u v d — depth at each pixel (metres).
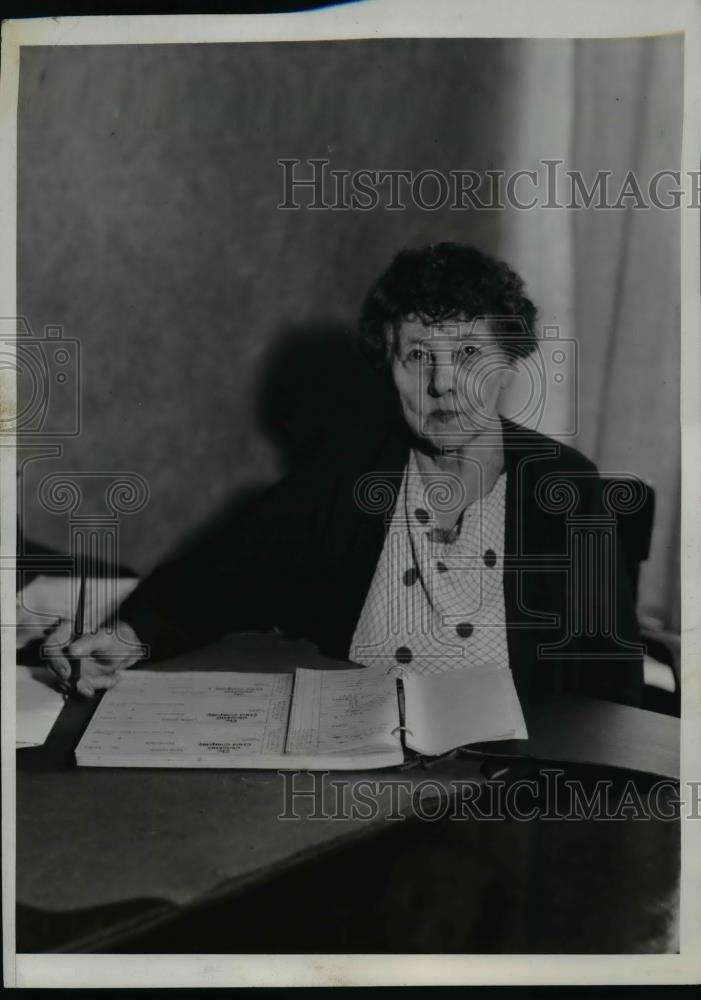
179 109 1.52
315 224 1.52
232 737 1.42
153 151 1.52
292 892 1.34
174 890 1.32
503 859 1.37
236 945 1.34
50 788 1.38
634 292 1.50
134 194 1.52
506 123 1.50
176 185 1.52
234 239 1.53
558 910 1.37
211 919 1.33
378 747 1.39
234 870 1.32
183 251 1.53
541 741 1.42
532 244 1.51
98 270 1.53
